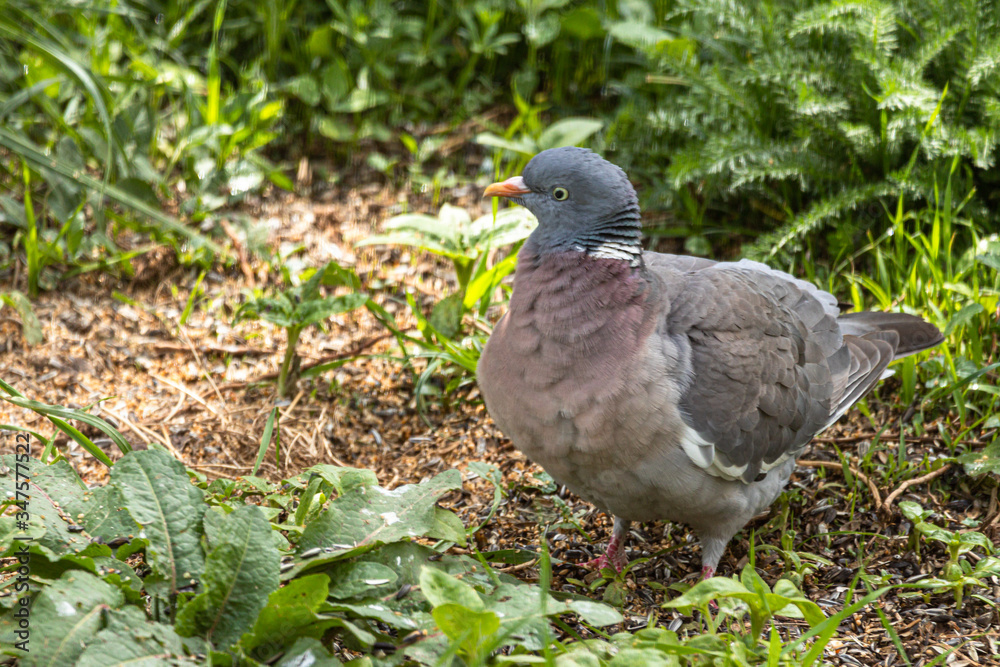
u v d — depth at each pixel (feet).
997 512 14.30
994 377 16.33
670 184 20.77
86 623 9.16
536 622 10.03
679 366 12.25
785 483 14.07
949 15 18.60
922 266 17.81
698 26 22.08
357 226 21.68
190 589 10.31
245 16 24.98
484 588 11.07
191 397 17.61
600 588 13.47
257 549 10.09
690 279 13.47
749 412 12.72
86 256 20.22
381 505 11.50
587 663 9.42
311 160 23.72
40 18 22.25
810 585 13.51
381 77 24.38
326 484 13.07
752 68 19.30
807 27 18.65
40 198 21.27
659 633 10.26
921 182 18.08
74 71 19.10
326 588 9.50
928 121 17.79
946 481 15.15
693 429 12.17
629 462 12.16
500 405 12.68
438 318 17.40
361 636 9.51
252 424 17.11
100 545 10.50
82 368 18.01
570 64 25.08
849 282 19.17
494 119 24.40
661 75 22.31
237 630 9.83
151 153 22.13
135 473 10.75
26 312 18.03
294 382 17.90
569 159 12.82
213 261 20.62
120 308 19.52
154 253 20.58
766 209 20.45
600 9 24.50
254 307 17.20
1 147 22.39
